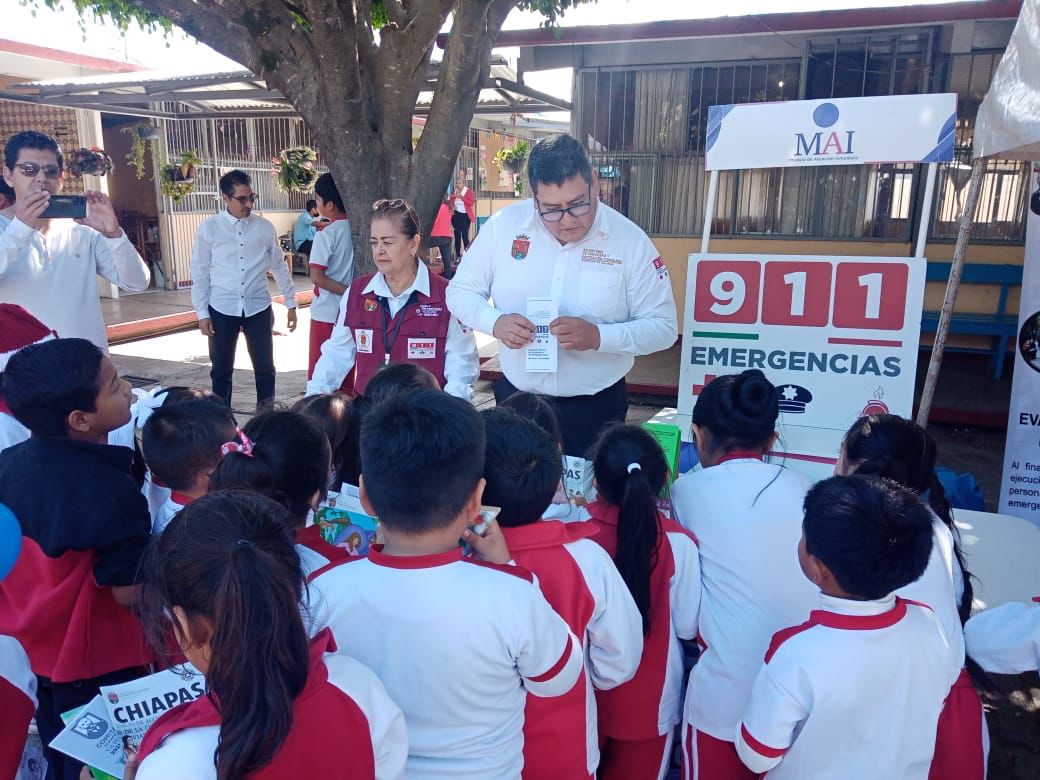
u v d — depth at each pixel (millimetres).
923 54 6492
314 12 4273
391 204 3107
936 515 2039
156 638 1148
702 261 3328
